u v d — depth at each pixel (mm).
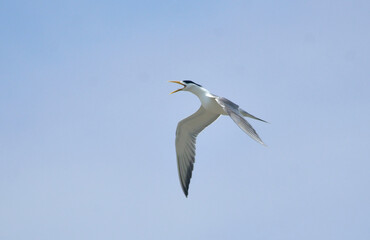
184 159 17641
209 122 17422
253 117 16328
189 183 17328
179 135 17562
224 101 15547
